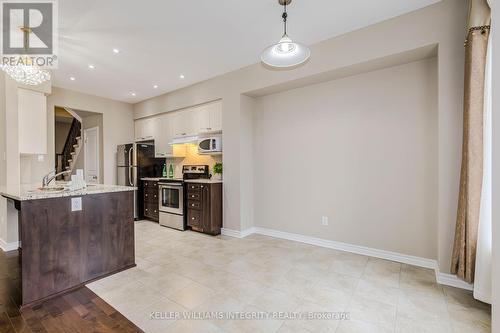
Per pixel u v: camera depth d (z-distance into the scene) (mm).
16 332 1792
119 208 2812
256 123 4254
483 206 2008
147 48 3283
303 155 3746
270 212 4121
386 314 1978
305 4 2422
